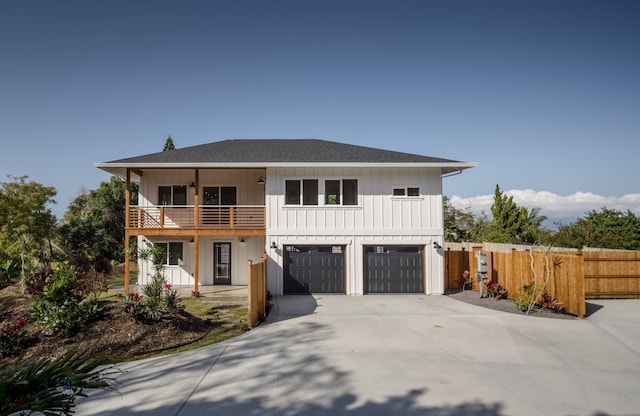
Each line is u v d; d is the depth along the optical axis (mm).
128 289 16484
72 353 3965
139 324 8953
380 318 11453
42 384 3480
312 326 10469
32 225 22453
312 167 16719
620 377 6738
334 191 16828
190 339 9047
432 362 7430
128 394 5930
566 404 5617
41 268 14109
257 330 10094
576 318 11242
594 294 14266
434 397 5820
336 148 19328
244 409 5398
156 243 19094
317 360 7527
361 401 5668
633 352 8188
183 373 6859
